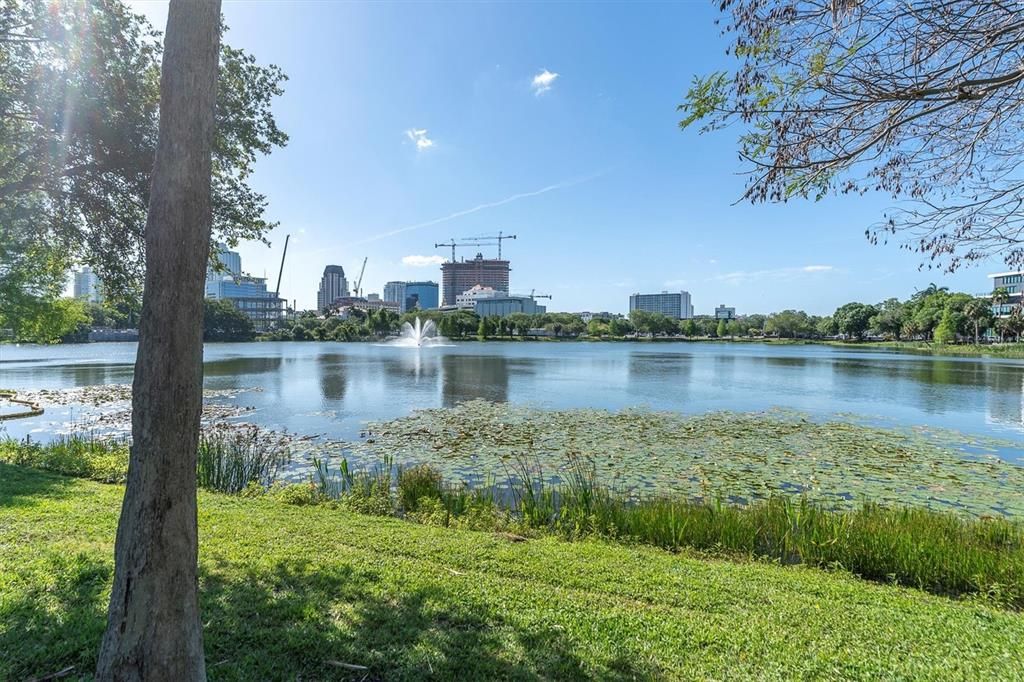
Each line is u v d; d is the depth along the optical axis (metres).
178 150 2.00
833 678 2.78
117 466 7.77
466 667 2.80
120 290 10.01
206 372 30.19
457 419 14.89
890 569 4.70
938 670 2.86
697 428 13.70
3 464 7.85
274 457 9.79
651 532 5.63
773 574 4.41
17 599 3.37
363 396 20.23
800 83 2.77
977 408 18.11
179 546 2.04
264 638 3.03
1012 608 4.09
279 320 130.75
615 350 66.31
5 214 8.52
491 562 4.40
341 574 3.98
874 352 62.88
